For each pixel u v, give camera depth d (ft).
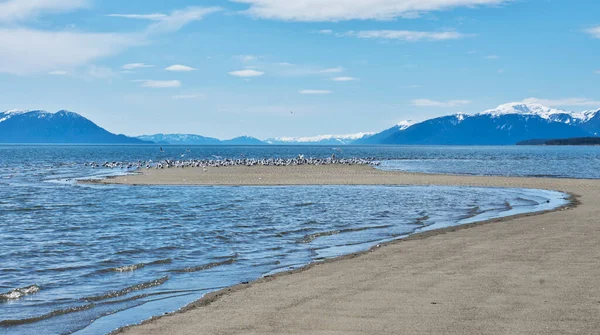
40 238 69.51
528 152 643.04
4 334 34.06
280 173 196.03
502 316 33.45
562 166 280.10
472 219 85.05
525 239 61.62
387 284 42.04
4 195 125.49
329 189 139.33
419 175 186.19
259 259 56.18
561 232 66.28
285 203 106.63
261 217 87.30
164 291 44.04
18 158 407.85
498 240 61.31
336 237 69.41
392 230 74.59
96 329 34.86
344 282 43.09
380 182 159.53
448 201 110.93
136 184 155.53
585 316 33.22
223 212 93.40
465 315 33.76
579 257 51.13
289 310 35.78
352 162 278.46
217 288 44.65
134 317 37.22
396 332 30.91
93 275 49.93
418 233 68.44
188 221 83.51
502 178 172.45
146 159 390.83
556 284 40.96
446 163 317.01
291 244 64.64
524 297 37.55
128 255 58.70
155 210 96.68
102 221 84.17
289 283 43.34
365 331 31.19
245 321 33.65
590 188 139.13
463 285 41.16
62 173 220.23
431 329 31.27
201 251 60.70
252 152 648.38
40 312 38.78
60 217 88.99
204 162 258.78
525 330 30.86
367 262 50.83
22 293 43.80
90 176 197.67
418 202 108.78
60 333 34.22
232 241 66.80
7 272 51.16
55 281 47.80
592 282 41.50
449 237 64.34
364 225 79.30
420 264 49.24
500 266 47.62
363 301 37.40
